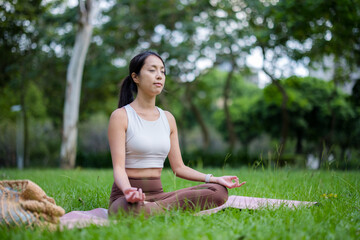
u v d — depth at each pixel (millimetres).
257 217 2705
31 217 2424
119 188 2715
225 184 2906
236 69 16500
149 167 2939
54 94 18891
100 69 14664
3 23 11773
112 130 2898
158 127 3014
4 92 16781
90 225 2408
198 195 2795
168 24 14664
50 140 21172
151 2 14477
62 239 2084
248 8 13180
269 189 4223
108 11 14688
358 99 12258
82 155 13469
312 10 9664
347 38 10078
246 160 12719
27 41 13555
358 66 11836
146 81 2979
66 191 4047
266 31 11695
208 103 23422
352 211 3031
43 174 6871
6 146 19016
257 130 21625
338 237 2182
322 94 16188
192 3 14320
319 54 11727
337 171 5598
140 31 15359
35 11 12336
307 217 2631
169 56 14211
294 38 11203
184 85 16500
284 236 2145
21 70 14555
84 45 11953
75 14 12922
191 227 2293
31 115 19297
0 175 6316
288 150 20406
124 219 2436
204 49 14016
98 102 20328
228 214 2793
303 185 4375
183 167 3193
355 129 15203
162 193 2959
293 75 12328
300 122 16859
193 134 32562
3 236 2191
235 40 13477
